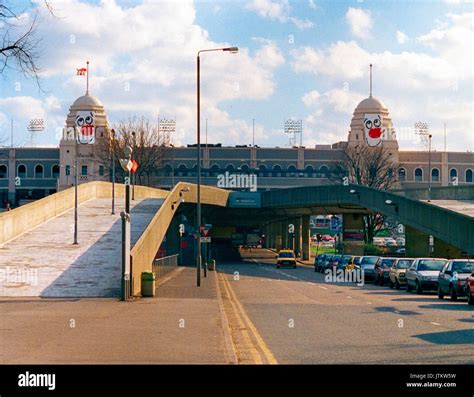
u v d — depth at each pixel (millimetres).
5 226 45250
